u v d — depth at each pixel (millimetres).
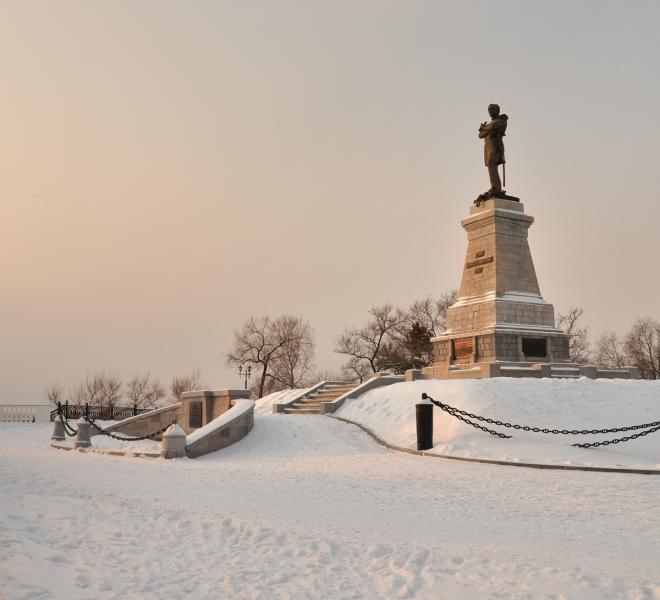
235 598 6777
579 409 24828
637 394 25969
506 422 24047
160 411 34562
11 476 14398
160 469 18312
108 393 76562
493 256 36844
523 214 37688
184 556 8312
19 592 6340
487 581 7184
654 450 21219
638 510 12008
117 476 15805
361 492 14117
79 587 6941
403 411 28109
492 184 38500
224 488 14406
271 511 11438
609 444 21891
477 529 10211
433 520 10961
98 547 8609
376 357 75500
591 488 14789
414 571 7582
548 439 22562
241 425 26625
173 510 10695
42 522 9820
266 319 78062
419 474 17406
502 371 31406
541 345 36344
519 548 8789
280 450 24547
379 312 75250
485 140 39125
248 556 8312
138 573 7570
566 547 8945
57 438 30906
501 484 15453
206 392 31516
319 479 16297
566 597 6621
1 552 7598
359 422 28906
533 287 37469
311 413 34031
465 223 38594
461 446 22062
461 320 37656
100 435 34562
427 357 71000
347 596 6852
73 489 12664
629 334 80375
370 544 8766
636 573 7523
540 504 12680
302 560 8102
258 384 81188
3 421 49500
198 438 24484
